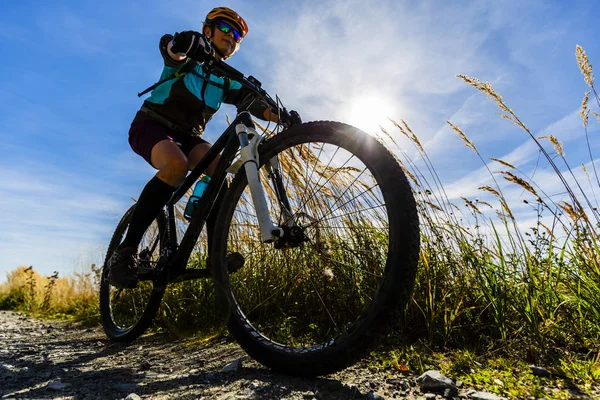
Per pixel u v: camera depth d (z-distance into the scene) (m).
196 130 2.55
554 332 2.03
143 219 2.25
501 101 2.77
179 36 1.91
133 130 2.43
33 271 6.89
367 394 1.45
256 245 2.92
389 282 1.44
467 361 1.78
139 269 2.38
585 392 1.42
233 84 2.55
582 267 2.37
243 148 1.88
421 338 2.23
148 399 1.48
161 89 2.39
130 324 3.31
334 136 1.71
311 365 1.57
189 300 3.31
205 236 3.56
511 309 2.26
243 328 1.89
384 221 2.70
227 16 2.55
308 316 2.59
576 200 2.45
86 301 5.14
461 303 2.23
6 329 3.82
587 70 2.67
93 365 2.14
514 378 1.59
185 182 2.46
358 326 1.49
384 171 1.54
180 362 2.10
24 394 1.58
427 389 1.49
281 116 2.11
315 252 2.29
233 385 1.59
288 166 2.52
